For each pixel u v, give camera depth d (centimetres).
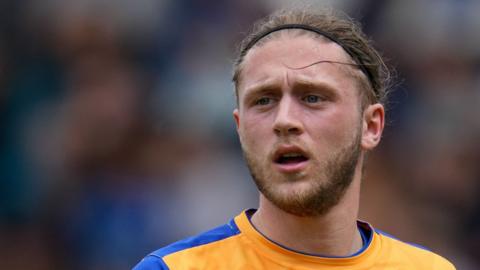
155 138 3098
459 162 3216
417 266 1180
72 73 3206
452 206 3161
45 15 3344
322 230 1088
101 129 3033
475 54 3475
